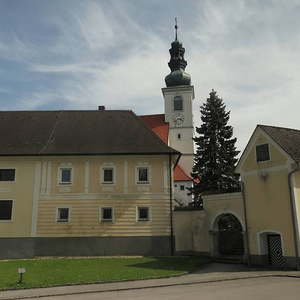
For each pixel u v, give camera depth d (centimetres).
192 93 7188
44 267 2342
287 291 1449
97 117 3750
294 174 2314
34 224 3134
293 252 2247
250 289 1520
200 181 4312
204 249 3009
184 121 7069
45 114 3822
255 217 2545
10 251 3083
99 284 1747
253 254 2531
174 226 3136
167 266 2359
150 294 1467
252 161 2609
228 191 2945
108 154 3238
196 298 1334
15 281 1798
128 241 3100
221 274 2055
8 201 3186
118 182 3216
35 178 3222
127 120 3681
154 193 3192
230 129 4450
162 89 7212
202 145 4403
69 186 3212
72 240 3105
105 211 3181
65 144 3369
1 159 3262
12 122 3691
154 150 3269
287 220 2305
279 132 2580
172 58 7525
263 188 2503
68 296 1480
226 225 3725
